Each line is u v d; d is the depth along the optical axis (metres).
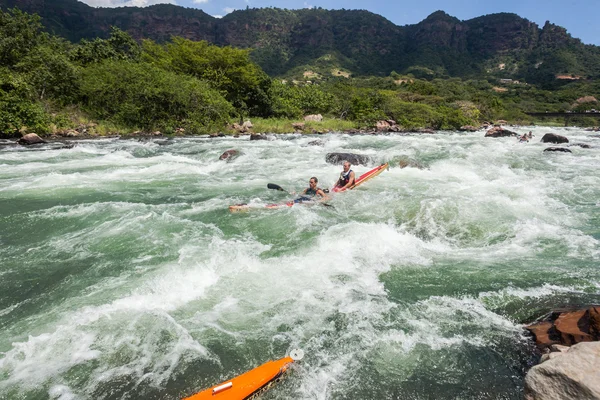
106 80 21.55
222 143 17.53
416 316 3.75
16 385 2.81
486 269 4.73
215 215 6.68
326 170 11.38
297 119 33.28
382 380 2.95
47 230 5.78
